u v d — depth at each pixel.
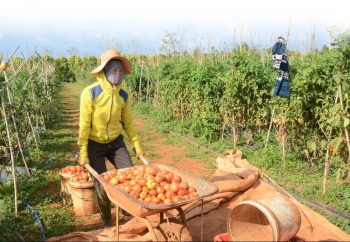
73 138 12.80
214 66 12.41
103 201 5.20
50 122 15.89
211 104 11.41
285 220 4.05
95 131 5.12
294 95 8.28
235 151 8.32
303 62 8.99
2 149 7.32
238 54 10.24
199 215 5.45
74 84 44.72
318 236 5.02
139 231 4.83
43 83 16.28
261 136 10.99
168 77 15.03
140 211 3.87
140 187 4.11
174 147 11.26
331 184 7.53
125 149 5.41
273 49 8.17
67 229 5.60
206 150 10.46
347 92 6.63
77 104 24.22
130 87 21.00
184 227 4.12
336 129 7.35
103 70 4.98
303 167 8.65
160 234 4.13
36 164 8.97
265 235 4.38
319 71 7.80
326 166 7.06
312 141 8.45
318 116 8.34
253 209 4.45
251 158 9.44
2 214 5.85
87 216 6.10
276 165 8.77
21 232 5.44
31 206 6.43
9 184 7.20
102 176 4.52
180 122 14.00
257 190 6.29
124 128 5.49
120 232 4.70
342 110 6.58
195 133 12.25
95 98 4.93
